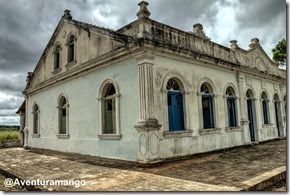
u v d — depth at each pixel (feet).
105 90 34.58
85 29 38.34
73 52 42.45
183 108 32.81
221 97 39.19
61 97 44.29
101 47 34.47
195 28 38.14
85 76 37.91
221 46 41.24
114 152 31.32
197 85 34.94
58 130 44.09
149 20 29.50
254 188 18.13
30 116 55.93
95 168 27.35
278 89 57.21
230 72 42.37
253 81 48.32
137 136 28.25
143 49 27.76
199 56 34.71
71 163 31.71
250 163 26.76
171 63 31.45
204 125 36.60
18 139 64.85
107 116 34.30
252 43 51.03
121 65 31.19
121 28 32.24
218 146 36.73
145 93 27.40
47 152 46.57
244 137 42.19
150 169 25.18
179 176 21.68
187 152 31.50
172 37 32.37
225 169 23.98
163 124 29.12
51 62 48.06
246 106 44.68
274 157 30.45
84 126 37.27
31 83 55.93
